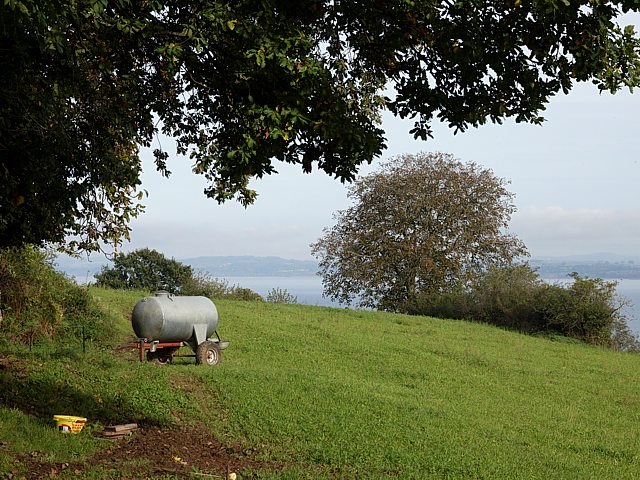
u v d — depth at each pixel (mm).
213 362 19531
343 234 50438
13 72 10227
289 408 14680
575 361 28594
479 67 9922
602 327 37562
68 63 10594
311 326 29578
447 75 10289
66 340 20406
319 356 23297
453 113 10391
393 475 11250
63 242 14773
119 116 12000
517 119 10172
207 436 12922
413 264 48156
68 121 11789
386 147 10125
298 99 9258
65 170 12266
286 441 12680
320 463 11680
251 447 12414
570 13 8703
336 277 50344
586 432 16172
